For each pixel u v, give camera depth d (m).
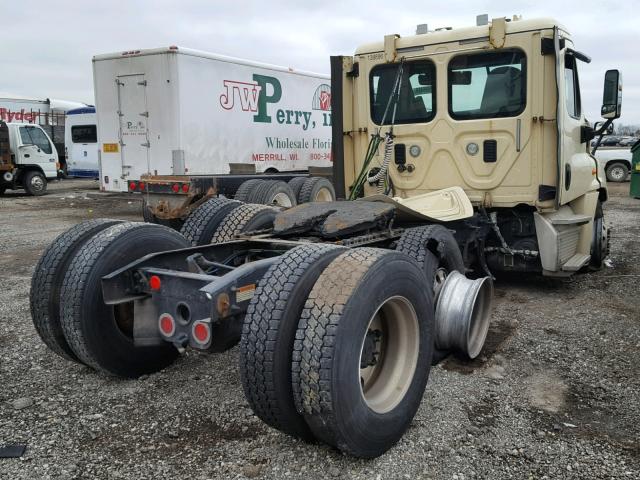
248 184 10.16
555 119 5.81
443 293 4.28
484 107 6.06
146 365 4.15
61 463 3.11
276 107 13.40
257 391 2.92
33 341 4.98
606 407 3.75
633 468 3.05
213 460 3.12
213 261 4.15
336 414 2.79
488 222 6.18
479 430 3.43
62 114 27.92
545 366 4.42
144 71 11.23
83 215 15.09
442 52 6.11
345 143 6.74
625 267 7.93
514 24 5.81
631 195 16.53
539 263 6.25
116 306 4.04
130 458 3.15
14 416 3.62
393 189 6.55
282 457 3.13
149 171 11.51
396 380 3.32
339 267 3.01
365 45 6.51
